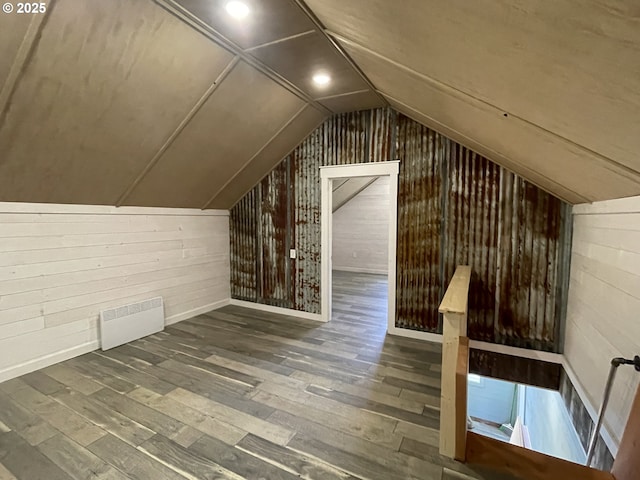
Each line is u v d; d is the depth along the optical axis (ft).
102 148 8.34
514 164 8.06
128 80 7.04
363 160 11.97
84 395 7.67
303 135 12.79
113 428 6.48
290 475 5.32
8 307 8.32
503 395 16.76
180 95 8.11
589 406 7.03
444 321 5.66
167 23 6.31
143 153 9.27
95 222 10.16
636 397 4.53
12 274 8.36
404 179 11.32
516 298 9.89
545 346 9.61
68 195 9.21
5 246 8.22
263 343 10.96
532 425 12.60
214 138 10.26
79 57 6.13
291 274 13.98
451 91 5.37
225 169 12.23
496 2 2.35
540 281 9.56
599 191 5.96
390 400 7.54
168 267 12.69
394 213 11.57
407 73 5.96
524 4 2.20
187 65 7.43
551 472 5.22
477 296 10.39
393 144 11.44
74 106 6.94
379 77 7.85
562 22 2.17
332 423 6.68
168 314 12.80
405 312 11.62
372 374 8.80
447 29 3.32
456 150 10.46
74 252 9.66
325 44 7.16
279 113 10.76
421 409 7.19
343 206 27.22
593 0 1.81
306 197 13.32
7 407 7.17
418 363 9.50
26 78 5.96
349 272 26.81
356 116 11.99
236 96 9.08
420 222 11.15
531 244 9.61
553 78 3.00
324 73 8.65
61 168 8.21
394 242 11.64
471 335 10.49
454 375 5.63
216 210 14.79
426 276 11.17
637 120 2.83
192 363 9.41
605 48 2.18
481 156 10.13
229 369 9.05
